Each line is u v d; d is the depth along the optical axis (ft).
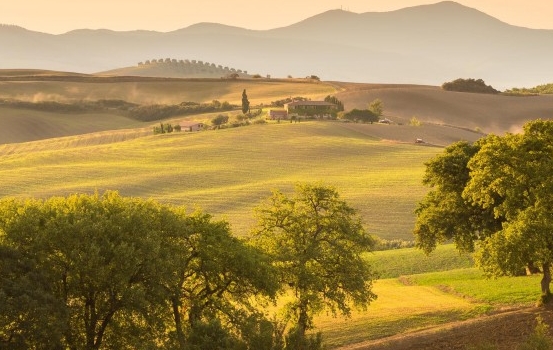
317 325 342.23
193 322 234.17
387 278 470.80
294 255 302.45
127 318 257.75
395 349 260.42
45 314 228.84
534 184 295.28
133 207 276.00
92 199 282.77
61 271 253.65
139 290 246.27
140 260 250.37
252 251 284.82
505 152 304.91
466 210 391.86
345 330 323.98
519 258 284.82
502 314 297.12
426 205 414.41
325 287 311.47
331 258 310.24
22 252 249.55
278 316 314.14
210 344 203.41
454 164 393.09
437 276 442.09
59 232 248.11
